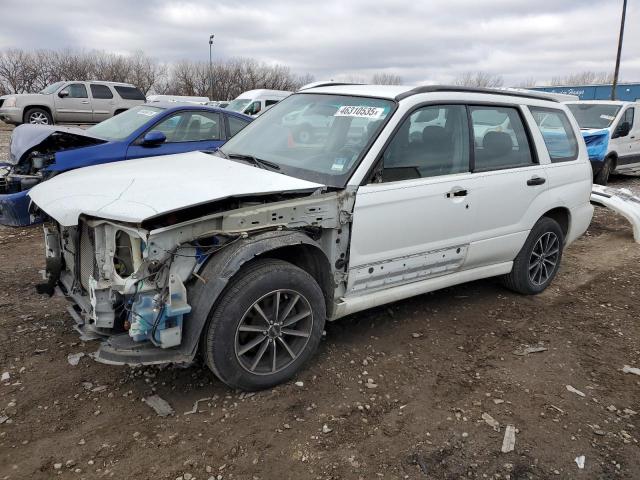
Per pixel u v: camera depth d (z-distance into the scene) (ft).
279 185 10.74
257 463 8.77
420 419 10.17
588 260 21.42
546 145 16.12
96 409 9.96
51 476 8.29
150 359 9.37
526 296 16.87
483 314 15.25
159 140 22.18
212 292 9.54
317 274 11.46
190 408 10.13
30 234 21.18
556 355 13.03
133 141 22.26
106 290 9.44
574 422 10.34
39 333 12.70
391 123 12.13
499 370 12.17
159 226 9.27
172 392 10.62
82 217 9.84
